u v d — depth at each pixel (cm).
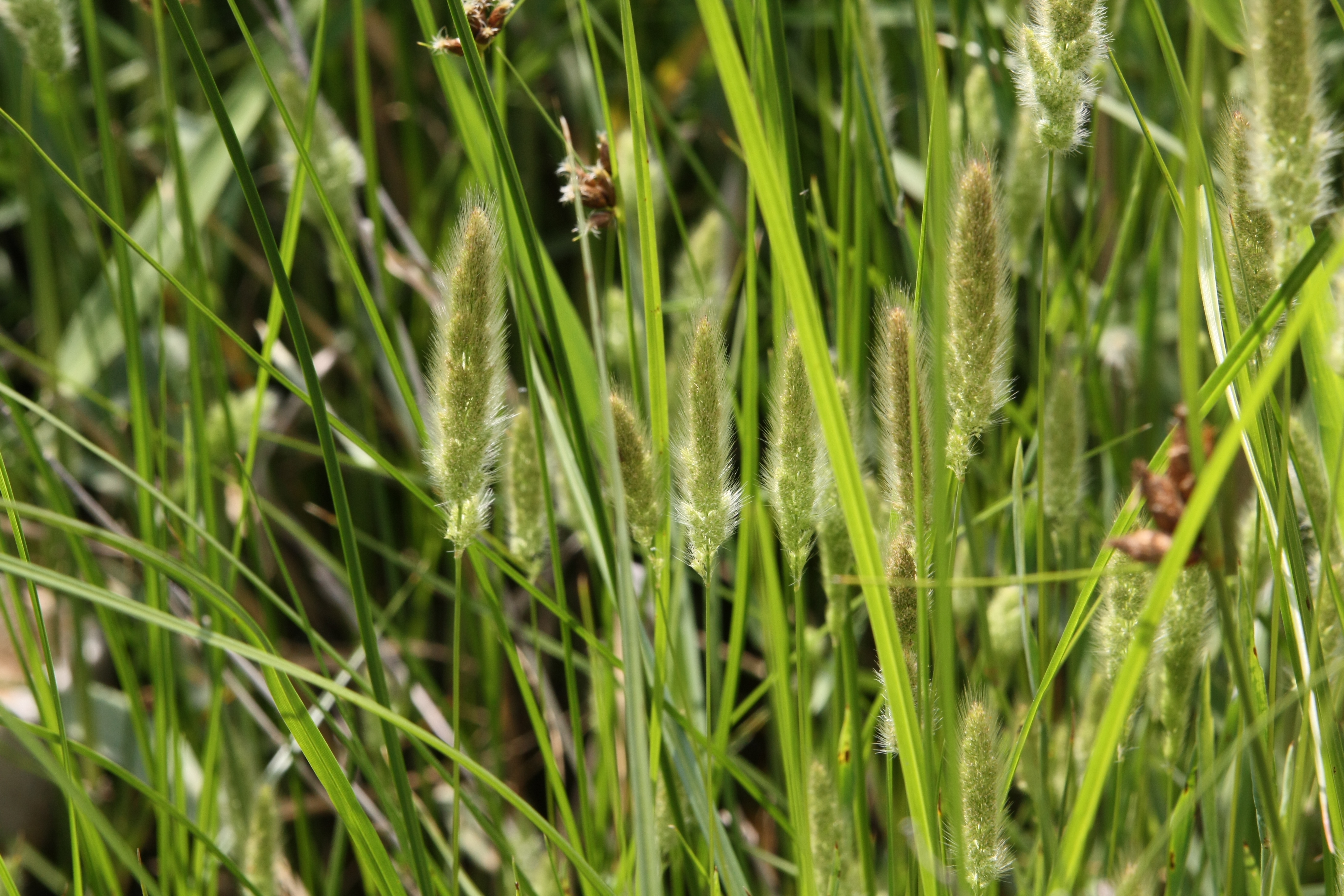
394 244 167
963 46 107
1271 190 87
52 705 102
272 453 153
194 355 105
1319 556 93
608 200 99
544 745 99
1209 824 98
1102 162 140
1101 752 86
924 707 90
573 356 107
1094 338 111
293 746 107
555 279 107
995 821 91
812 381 87
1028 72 93
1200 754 97
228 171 146
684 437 95
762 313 144
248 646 89
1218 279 94
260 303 169
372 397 155
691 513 93
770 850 118
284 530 151
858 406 101
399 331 111
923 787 89
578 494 101
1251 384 92
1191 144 83
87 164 148
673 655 102
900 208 107
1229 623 85
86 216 142
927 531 91
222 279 160
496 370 92
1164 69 132
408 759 131
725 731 102
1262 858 96
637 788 88
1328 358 88
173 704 104
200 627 89
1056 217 116
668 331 135
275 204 171
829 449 87
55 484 106
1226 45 103
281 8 119
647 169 94
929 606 91
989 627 104
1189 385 84
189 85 166
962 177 90
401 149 182
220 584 104
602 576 105
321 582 146
